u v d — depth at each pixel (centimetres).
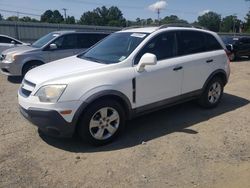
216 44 657
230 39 1920
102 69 480
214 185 375
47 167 416
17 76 1102
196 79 605
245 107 687
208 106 659
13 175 396
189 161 432
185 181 383
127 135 520
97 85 459
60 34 1065
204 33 636
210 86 644
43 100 444
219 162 431
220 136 520
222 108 675
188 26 627
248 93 827
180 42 583
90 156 446
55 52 1048
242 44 1877
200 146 480
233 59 1852
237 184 378
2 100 750
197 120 595
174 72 555
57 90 439
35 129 544
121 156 446
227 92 835
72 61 542
